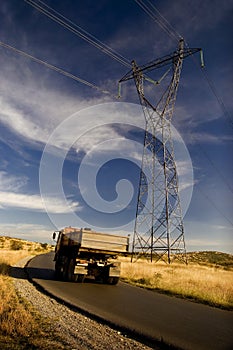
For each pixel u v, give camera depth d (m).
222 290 15.79
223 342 6.66
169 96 38.59
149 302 11.39
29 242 118.44
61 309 8.93
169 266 38.84
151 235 41.00
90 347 5.75
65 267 17.05
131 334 6.95
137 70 37.38
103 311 8.98
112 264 16.77
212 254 100.81
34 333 6.25
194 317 9.20
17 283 13.54
